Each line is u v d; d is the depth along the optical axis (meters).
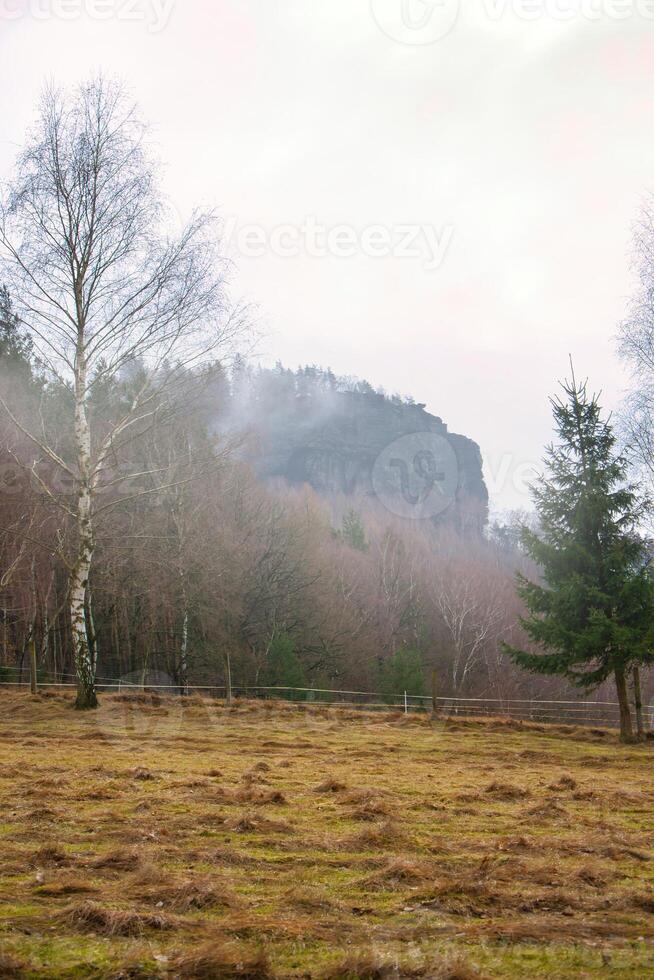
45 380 32.16
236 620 41.84
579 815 10.20
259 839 8.12
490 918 5.92
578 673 22.83
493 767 15.14
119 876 6.67
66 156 21.69
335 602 52.22
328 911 5.97
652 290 24.19
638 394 24.80
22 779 11.23
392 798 10.80
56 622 41.94
